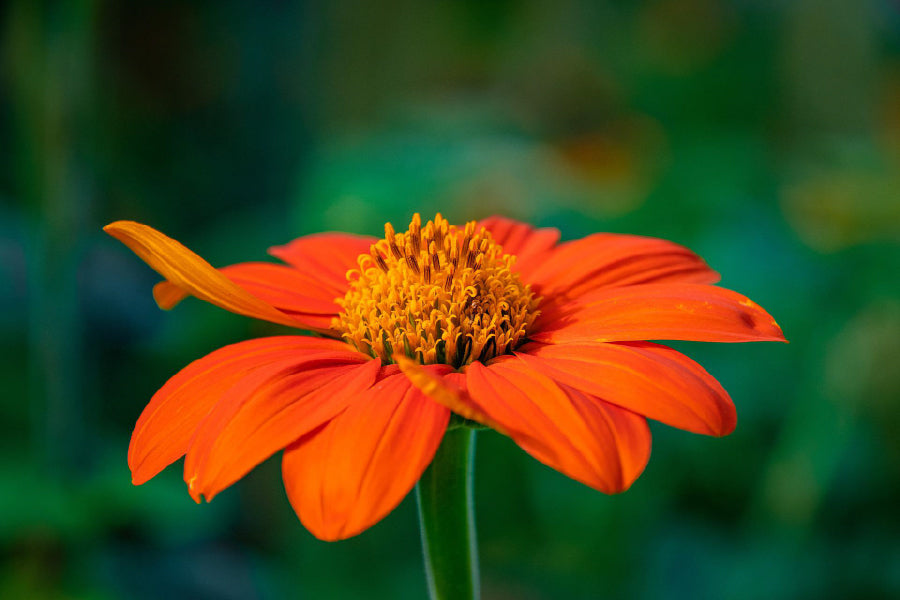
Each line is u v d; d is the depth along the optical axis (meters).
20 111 0.32
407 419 0.21
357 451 0.20
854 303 0.38
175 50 0.58
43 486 0.30
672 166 0.54
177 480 0.34
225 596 0.36
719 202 0.49
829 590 0.33
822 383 0.36
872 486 0.36
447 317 0.22
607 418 0.21
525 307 0.23
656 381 0.21
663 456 0.38
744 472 0.38
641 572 0.36
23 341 0.39
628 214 0.51
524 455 0.38
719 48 0.78
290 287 0.24
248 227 0.54
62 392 0.32
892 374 0.35
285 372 0.21
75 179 0.32
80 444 0.32
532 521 0.38
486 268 0.23
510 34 0.84
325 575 0.36
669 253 0.25
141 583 0.34
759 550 0.35
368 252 0.25
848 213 0.40
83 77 0.32
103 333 0.44
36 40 0.31
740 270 0.42
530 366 0.22
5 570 0.30
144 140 0.57
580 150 0.72
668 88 0.79
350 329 0.23
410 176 0.51
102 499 0.30
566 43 0.85
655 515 0.37
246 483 0.42
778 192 0.50
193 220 0.59
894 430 0.36
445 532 0.22
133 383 0.43
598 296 0.23
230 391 0.21
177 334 0.43
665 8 0.82
